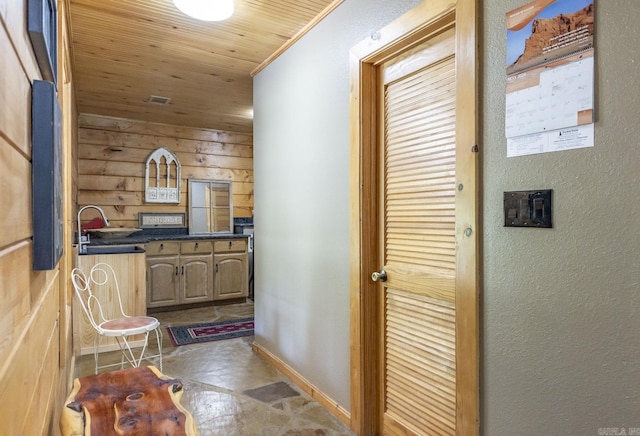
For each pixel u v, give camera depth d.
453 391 1.58
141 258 3.44
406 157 1.83
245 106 4.22
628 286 0.99
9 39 0.64
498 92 1.29
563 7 1.11
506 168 1.27
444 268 1.62
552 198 1.14
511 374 1.25
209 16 2.14
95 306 3.24
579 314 1.08
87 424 1.21
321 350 2.33
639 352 0.97
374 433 2.00
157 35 2.55
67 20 2.27
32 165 0.87
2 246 0.59
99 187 4.64
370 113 1.98
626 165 0.99
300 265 2.55
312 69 2.39
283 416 2.19
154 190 4.93
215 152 5.36
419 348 1.75
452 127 1.59
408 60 1.80
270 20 2.36
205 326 3.96
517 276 1.23
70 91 2.68
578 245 1.09
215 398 2.39
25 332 0.77
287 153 2.71
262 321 3.13
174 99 3.98
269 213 2.99
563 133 1.12
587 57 1.06
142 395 1.42
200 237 4.74
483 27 1.34
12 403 0.63
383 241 1.97
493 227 1.31
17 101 0.71
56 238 1.02
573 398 1.10
